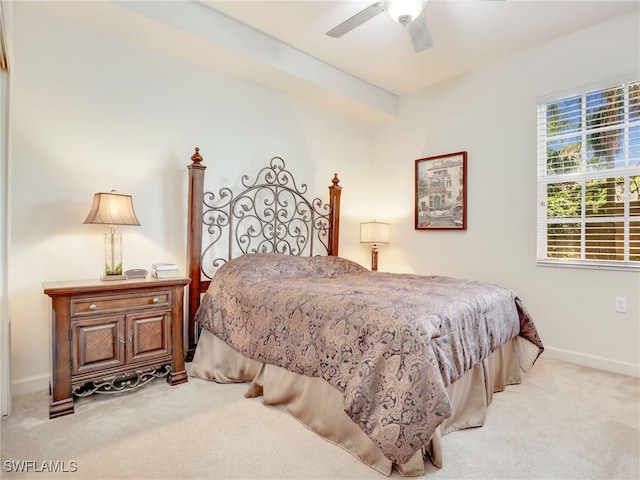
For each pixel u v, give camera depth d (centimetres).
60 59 242
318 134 398
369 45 312
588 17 271
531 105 318
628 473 152
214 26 269
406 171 419
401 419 140
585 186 292
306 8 262
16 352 225
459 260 369
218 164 320
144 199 279
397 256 428
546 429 187
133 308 222
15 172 226
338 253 412
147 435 177
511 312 239
